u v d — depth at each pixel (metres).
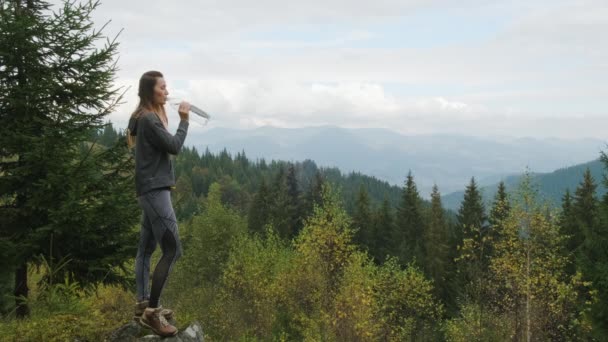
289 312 29.78
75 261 9.12
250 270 28.03
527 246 21.72
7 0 9.18
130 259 9.43
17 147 8.51
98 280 9.38
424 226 59.22
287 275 27.23
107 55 9.39
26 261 8.98
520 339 22.64
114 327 5.25
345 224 26.09
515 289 22.56
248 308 27.56
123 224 9.30
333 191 26.59
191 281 34.50
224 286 30.00
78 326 5.17
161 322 4.82
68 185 8.58
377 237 59.44
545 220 21.47
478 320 24.08
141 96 4.66
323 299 25.67
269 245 31.33
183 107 4.62
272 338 26.80
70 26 9.05
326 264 25.89
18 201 9.22
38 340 4.96
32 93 8.52
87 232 8.84
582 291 21.06
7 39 8.42
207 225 37.38
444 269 48.50
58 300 5.72
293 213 69.00
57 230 8.24
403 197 61.31
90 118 9.23
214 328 25.27
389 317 28.31
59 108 8.72
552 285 21.55
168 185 4.68
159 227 4.67
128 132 4.77
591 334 16.62
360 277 24.56
